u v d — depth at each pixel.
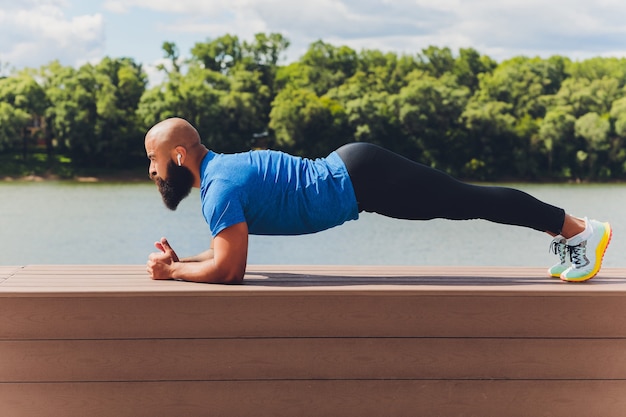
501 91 51.75
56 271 3.02
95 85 48.94
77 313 2.52
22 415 2.52
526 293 2.65
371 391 2.63
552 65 53.84
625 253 18.97
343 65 56.97
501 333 2.66
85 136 48.19
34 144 48.16
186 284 2.67
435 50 56.25
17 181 46.47
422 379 2.65
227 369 2.57
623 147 48.88
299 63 56.19
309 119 49.25
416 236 24.27
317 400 2.61
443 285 2.72
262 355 2.58
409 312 2.62
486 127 48.78
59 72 49.59
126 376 2.54
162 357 2.55
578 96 50.66
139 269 3.09
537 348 2.68
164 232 26.12
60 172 47.94
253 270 3.14
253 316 2.57
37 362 2.52
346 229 25.86
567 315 2.68
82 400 2.54
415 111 48.47
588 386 2.71
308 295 2.58
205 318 2.55
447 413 2.67
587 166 48.91
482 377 2.67
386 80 53.94
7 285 2.62
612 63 54.78
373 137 49.09
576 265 2.87
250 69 55.31
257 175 2.74
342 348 2.61
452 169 49.00
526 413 2.69
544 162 49.25
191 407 2.57
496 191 2.83
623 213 33.53
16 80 48.41
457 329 2.64
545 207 2.86
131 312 2.53
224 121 50.00
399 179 2.77
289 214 2.77
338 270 3.16
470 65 56.25
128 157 49.44
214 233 2.68
